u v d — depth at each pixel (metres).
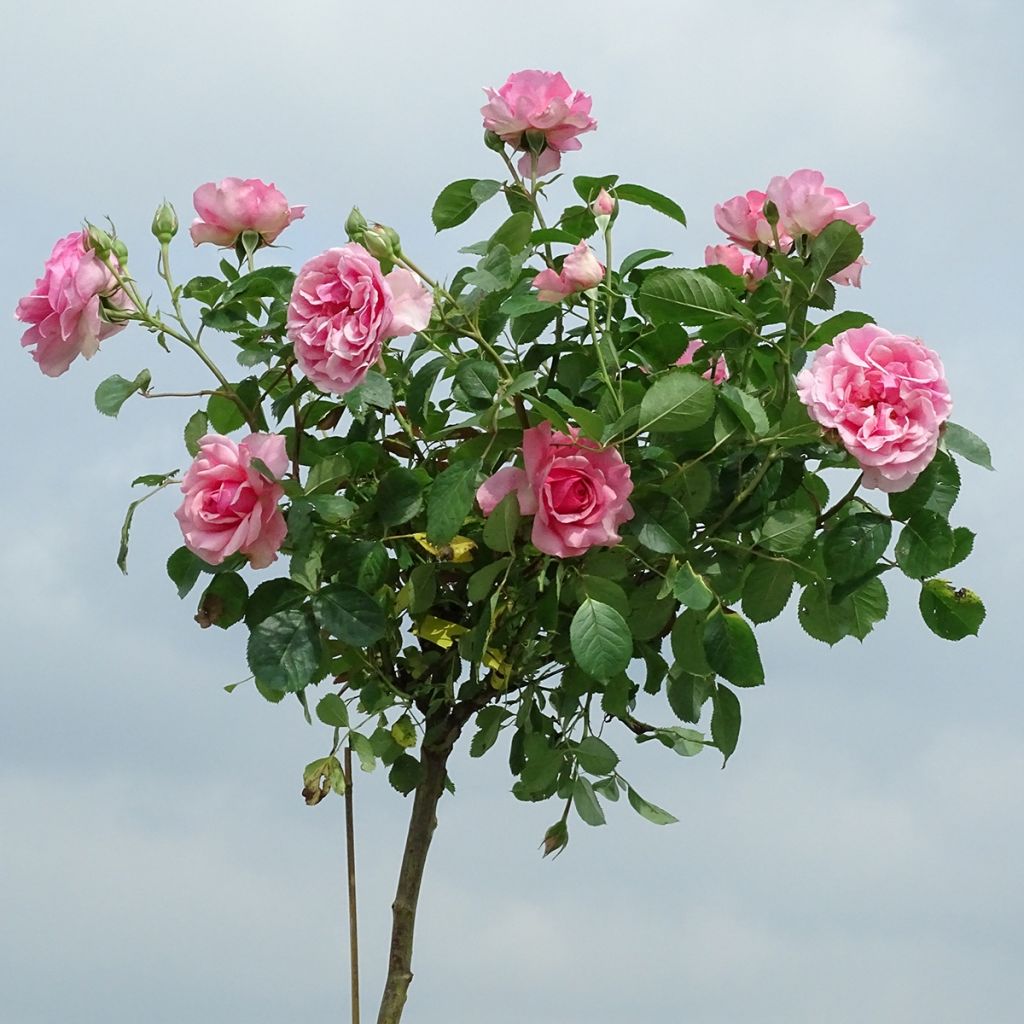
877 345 2.22
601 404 2.29
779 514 2.29
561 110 2.37
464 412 2.39
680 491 2.29
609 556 2.29
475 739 2.43
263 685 2.31
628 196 2.45
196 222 2.36
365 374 2.22
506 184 2.42
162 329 2.30
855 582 2.27
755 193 2.38
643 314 2.35
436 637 2.38
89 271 2.25
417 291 2.22
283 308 2.34
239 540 2.23
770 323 2.38
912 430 2.20
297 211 2.37
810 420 2.23
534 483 2.23
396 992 2.39
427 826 2.43
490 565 2.28
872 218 2.31
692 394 2.22
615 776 2.46
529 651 2.39
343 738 2.36
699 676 2.36
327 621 2.26
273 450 2.26
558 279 2.28
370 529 2.33
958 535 2.31
